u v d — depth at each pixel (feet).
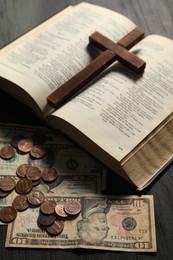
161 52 2.09
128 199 1.76
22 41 2.12
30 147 1.89
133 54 2.03
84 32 2.17
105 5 2.52
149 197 1.77
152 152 1.81
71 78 1.92
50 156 1.87
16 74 1.95
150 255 1.65
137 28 2.18
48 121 1.93
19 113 2.00
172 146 1.86
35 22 2.43
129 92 1.93
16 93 1.99
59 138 1.92
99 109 1.86
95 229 1.69
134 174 1.76
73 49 2.08
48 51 2.06
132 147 1.77
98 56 2.02
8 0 2.52
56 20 2.24
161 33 2.38
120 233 1.69
